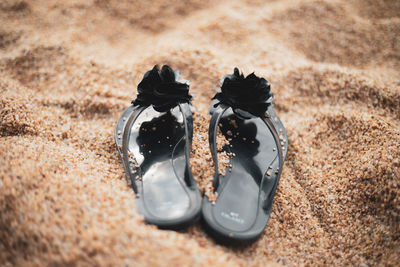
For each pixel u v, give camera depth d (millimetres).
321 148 532
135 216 400
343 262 424
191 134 484
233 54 673
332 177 491
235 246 410
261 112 464
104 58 662
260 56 671
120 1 840
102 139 515
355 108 571
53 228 378
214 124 470
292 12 815
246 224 410
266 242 429
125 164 451
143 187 432
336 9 818
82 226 380
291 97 599
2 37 697
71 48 668
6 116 503
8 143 461
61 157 462
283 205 458
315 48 716
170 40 708
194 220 402
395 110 557
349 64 678
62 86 598
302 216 459
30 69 626
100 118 559
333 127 546
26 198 396
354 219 452
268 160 471
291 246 434
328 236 445
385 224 436
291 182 491
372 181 464
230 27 756
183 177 438
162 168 450
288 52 696
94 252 366
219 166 458
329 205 466
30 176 413
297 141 540
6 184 402
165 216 400
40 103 559
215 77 614
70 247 368
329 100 589
